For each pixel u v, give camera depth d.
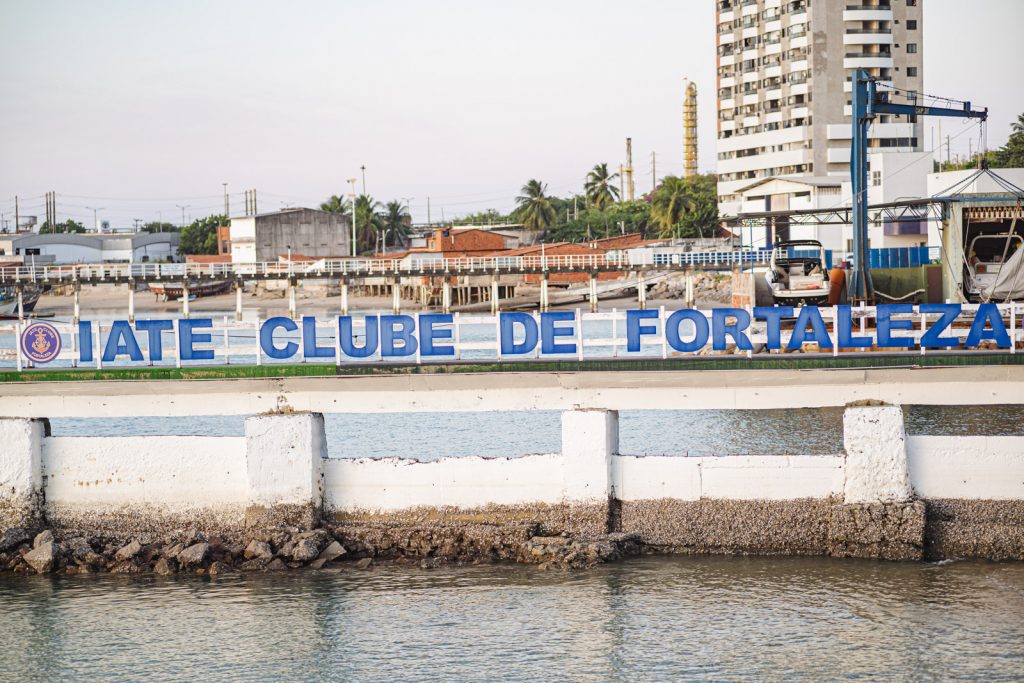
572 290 139.25
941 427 49.88
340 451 49.94
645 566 31.53
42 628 28.86
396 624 28.55
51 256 193.25
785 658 26.42
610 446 32.44
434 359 34.47
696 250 117.44
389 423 57.59
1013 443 31.25
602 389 33.53
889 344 34.25
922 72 160.00
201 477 33.31
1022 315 36.53
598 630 27.98
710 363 33.19
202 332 35.31
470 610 29.19
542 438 52.12
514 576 31.12
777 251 87.00
